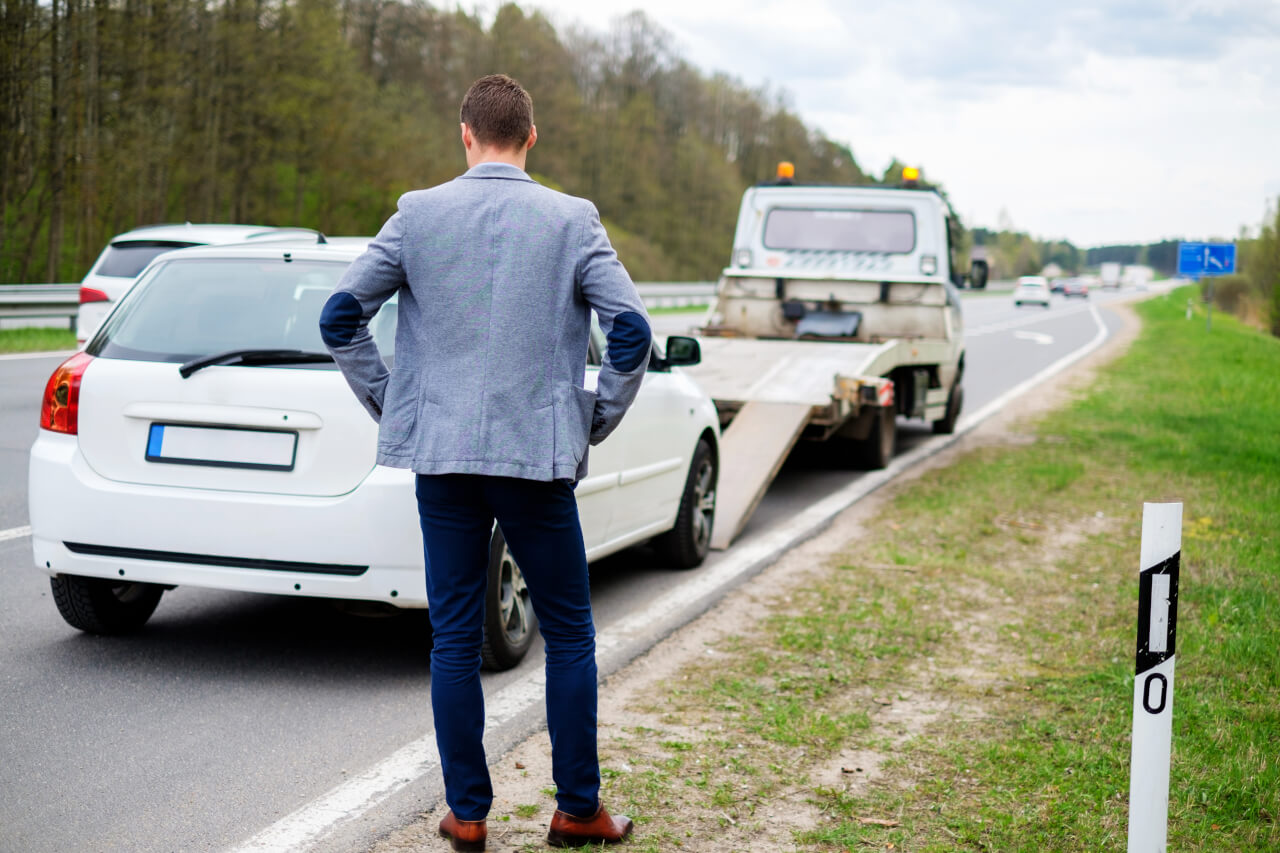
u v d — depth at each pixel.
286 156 47.94
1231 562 6.94
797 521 8.37
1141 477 10.26
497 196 2.97
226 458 4.45
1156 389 18.33
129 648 5.04
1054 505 9.01
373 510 4.34
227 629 5.39
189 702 4.43
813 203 12.66
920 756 4.02
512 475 2.90
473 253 2.92
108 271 12.14
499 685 4.72
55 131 33.41
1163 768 2.74
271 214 49.72
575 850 3.23
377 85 59.34
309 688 4.63
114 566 4.55
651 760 3.91
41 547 4.64
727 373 9.83
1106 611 5.99
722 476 8.09
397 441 2.96
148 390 4.51
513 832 3.34
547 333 2.95
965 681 4.86
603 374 3.02
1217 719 4.33
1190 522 8.25
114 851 3.20
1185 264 26.41
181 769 3.79
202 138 41.91
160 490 4.47
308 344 4.57
